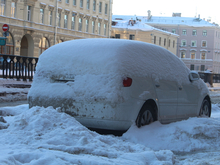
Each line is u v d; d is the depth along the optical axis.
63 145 4.07
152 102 5.87
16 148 3.85
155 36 72.81
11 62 16.19
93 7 56.09
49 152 3.73
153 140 5.30
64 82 5.78
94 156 3.85
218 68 98.19
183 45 94.31
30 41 43.19
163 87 6.15
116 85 5.29
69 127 4.75
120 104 5.27
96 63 5.51
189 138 5.48
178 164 4.19
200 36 93.44
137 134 5.30
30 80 17.11
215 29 93.25
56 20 46.78
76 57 5.72
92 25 56.16
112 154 3.98
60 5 48.03
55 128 4.70
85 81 5.52
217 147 5.47
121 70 5.36
